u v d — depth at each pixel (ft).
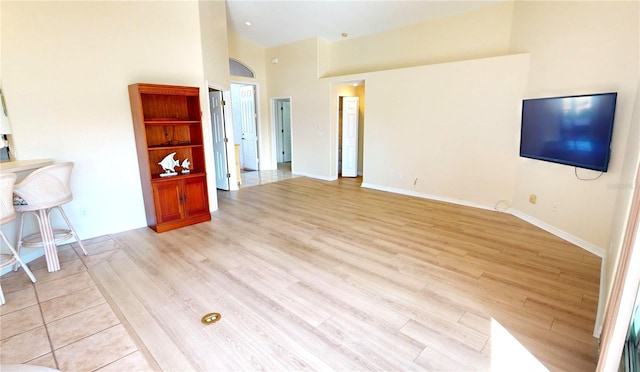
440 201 17.60
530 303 7.80
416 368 5.83
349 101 23.89
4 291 8.48
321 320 7.19
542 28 12.85
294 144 25.96
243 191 20.30
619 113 9.57
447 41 17.34
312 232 12.83
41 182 8.96
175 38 13.42
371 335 6.70
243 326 6.99
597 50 10.39
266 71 26.71
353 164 24.93
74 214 11.69
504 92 14.51
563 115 11.18
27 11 10.00
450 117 16.55
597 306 7.68
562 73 11.89
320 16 19.53
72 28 10.86
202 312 7.51
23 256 10.19
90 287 8.67
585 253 10.61
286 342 6.50
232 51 23.88
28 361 6.07
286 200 18.02
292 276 9.19
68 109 11.10
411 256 10.49
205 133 14.92
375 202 17.49
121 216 12.87
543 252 10.73
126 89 12.28
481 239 11.94
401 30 19.24
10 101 9.97
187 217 13.57
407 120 18.44
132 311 7.58
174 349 6.33
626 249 4.85
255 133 27.35
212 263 10.05
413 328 6.91
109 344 6.49
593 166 10.16
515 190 14.78
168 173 13.41
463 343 6.46
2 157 10.23
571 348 6.30
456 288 8.50
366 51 21.24
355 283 8.79
